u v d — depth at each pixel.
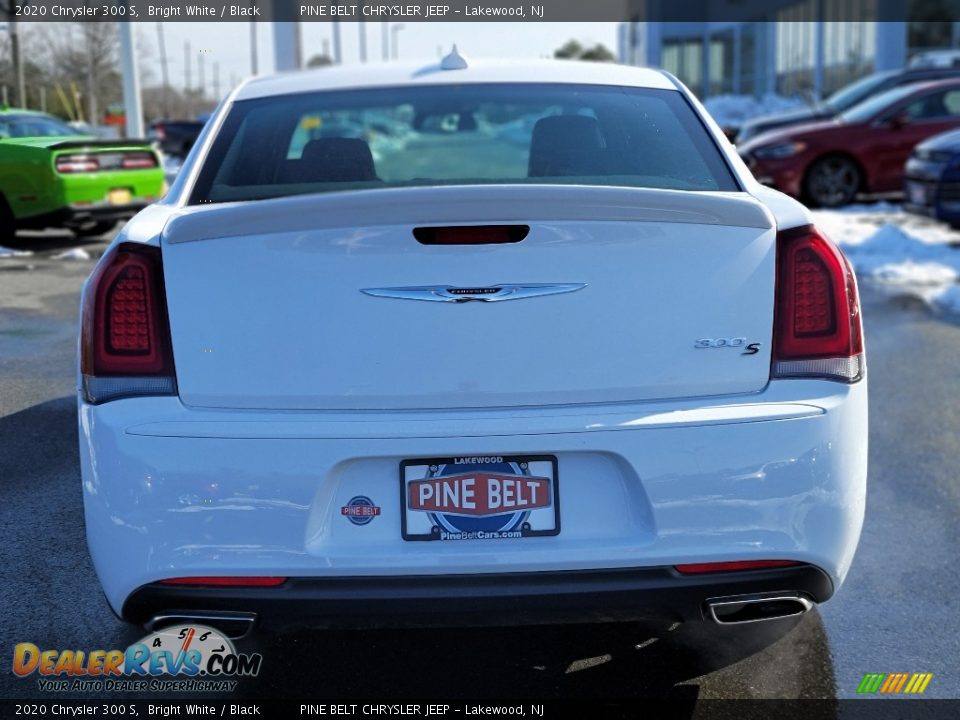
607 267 2.12
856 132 12.51
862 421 2.24
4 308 6.82
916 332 6.12
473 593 2.11
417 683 2.52
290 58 26.94
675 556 2.12
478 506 2.13
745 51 40.72
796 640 2.72
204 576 2.11
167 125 29.69
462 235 2.09
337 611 2.13
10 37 20.62
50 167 9.88
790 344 2.18
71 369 5.33
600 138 2.81
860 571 3.12
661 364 2.14
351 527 2.13
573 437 2.10
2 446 4.17
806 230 2.22
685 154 2.74
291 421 2.09
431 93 3.07
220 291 2.12
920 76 15.40
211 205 2.55
